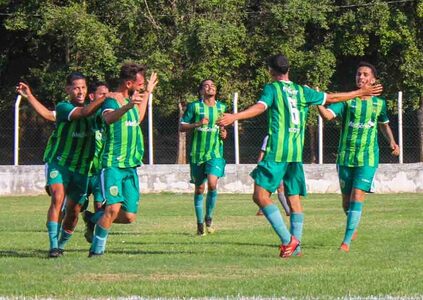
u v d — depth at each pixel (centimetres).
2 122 8912
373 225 4019
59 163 2869
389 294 2084
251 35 8875
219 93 8688
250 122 8119
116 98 2750
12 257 2892
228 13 8606
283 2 8725
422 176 7194
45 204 6225
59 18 8350
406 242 3281
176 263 2675
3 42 9919
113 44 8612
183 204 5938
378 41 9069
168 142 8456
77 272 2481
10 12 9119
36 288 2202
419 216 4572
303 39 8869
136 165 2808
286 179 2928
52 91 9119
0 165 8044
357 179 3178
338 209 5266
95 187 3086
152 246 3253
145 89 2920
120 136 2767
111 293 2127
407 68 8775
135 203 2848
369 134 3203
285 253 2814
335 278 2331
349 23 8925
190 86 8500
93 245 2855
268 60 2867
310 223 4212
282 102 2792
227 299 2030
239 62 8644
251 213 5019
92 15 8469
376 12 8750
